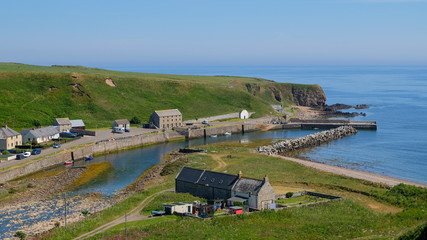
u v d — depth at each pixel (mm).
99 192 124500
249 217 90625
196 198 107625
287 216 91875
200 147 190250
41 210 105938
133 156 181500
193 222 87375
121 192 125125
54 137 198750
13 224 95062
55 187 129750
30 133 182375
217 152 176250
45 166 156875
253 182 102688
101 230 86250
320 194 111500
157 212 95438
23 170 144375
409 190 113938
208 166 146875
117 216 95812
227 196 105312
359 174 142375
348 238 77938
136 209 101000
